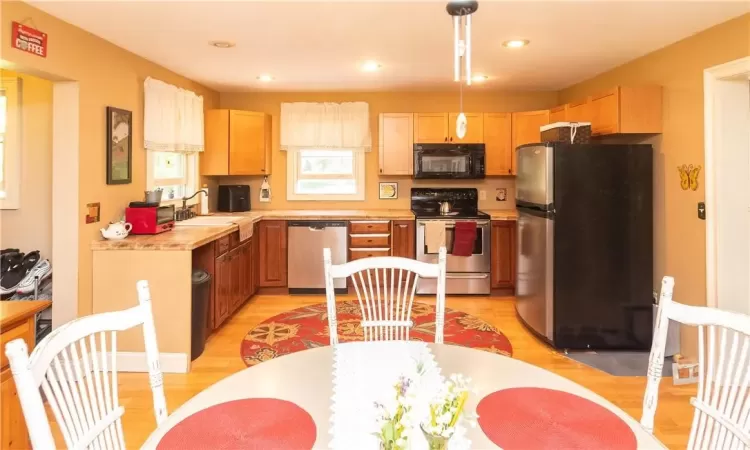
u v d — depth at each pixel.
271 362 1.47
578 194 3.35
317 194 5.52
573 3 2.59
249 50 3.54
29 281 3.22
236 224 4.05
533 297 3.64
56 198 2.94
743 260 2.90
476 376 1.35
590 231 3.36
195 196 4.74
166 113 3.94
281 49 3.51
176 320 3.05
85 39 3.01
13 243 3.45
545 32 3.09
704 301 2.99
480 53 3.60
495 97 5.38
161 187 4.23
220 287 3.73
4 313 1.73
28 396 0.93
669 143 3.32
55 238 2.94
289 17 2.82
